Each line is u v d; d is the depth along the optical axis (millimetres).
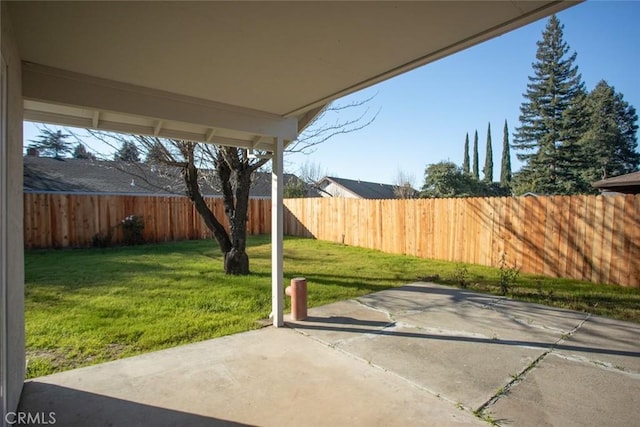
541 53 22281
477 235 8242
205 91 3383
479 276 7035
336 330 4113
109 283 6102
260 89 3352
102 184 14562
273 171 4305
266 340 3799
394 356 3418
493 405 2580
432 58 2703
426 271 7547
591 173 19750
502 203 7781
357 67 2867
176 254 9383
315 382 2908
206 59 2676
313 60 2717
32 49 2477
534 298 5504
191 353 3445
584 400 2645
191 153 6621
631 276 6078
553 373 3074
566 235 6832
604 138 20047
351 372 3086
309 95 3543
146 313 4570
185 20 2119
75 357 3344
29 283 6070
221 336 3895
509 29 2279
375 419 2408
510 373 3074
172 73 2941
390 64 2822
